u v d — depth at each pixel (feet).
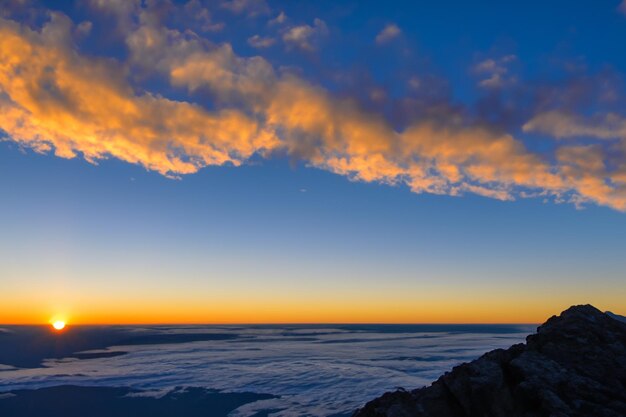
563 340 45.57
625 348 42.65
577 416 34.83
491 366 43.39
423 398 43.73
